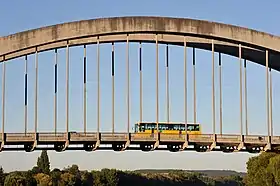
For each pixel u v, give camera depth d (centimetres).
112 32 7306
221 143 7331
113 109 7406
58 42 7488
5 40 7075
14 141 6619
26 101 7288
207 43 8256
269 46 7769
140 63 7950
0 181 15850
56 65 7550
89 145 6975
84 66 7569
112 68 7638
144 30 7388
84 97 7369
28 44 7112
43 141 6719
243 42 7700
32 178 15938
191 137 7175
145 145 7169
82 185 17012
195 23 7544
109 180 17250
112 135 6944
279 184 8550
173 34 7569
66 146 6775
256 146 7662
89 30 7262
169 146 7262
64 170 17938
